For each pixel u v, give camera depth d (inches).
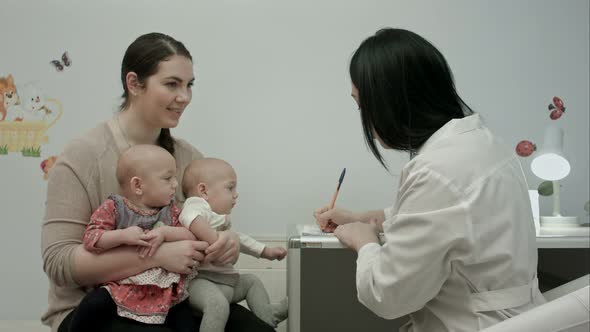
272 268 74.3
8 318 74.3
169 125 49.7
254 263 74.2
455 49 75.1
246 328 45.5
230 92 74.4
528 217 34.8
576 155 75.0
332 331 59.6
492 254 32.0
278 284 74.2
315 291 59.2
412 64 36.8
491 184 33.0
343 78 74.7
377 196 74.7
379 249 37.9
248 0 74.4
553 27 74.9
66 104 74.2
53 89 74.2
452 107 38.1
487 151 34.3
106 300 41.1
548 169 62.1
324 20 74.8
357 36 74.8
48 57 74.1
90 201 46.6
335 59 74.7
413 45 37.2
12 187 74.3
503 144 36.4
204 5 74.2
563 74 75.1
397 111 37.2
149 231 44.3
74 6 74.0
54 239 44.3
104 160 47.6
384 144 39.4
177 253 43.3
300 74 74.7
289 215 74.7
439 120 36.9
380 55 37.3
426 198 32.9
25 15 73.9
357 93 39.3
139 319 41.5
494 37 75.1
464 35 75.1
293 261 41.8
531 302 34.3
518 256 33.0
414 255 32.5
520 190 34.5
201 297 45.4
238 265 74.2
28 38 74.0
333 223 49.6
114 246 42.6
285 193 74.6
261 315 51.1
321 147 74.7
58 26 74.0
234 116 74.4
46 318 47.5
